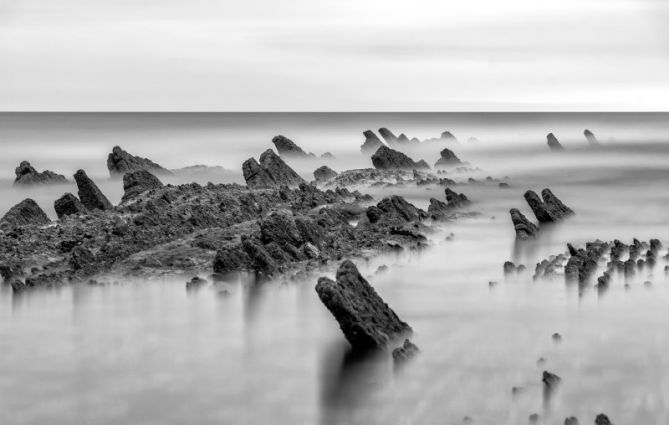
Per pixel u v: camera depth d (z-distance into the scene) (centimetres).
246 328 3150
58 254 4200
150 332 3123
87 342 3025
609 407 2345
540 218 5344
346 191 5966
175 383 2634
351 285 2908
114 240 4222
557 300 3419
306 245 4159
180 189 5166
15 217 4869
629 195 6881
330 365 2728
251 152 14188
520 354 2777
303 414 2388
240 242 4119
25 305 3503
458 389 2505
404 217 5069
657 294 3478
